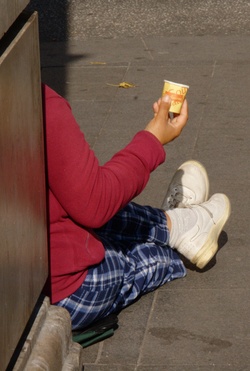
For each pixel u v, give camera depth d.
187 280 4.27
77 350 3.38
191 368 3.58
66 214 3.43
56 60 8.28
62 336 3.23
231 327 3.87
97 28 9.42
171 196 4.50
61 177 3.19
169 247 4.26
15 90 2.66
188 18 9.62
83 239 3.54
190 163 4.65
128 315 3.99
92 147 6.14
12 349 2.73
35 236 3.00
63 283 3.55
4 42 2.68
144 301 4.10
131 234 4.08
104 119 6.69
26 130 2.81
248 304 4.04
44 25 9.62
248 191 5.26
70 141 3.18
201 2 10.13
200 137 6.18
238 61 7.94
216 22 9.41
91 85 7.50
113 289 3.72
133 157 3.42
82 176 3.19
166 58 8.17
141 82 7.51
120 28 9.38
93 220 3.29
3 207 2.56
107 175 3.29
